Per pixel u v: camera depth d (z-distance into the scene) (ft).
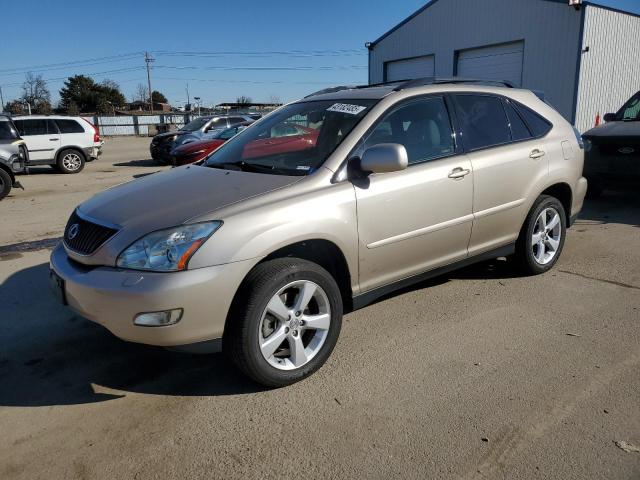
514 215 15.31
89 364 12.08
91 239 10.57
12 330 13.93
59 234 24.95
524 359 11.65
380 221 11.96
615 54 53.31
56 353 12.64
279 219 10.39
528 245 16.07
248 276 10.21
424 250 13.16
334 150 11.83
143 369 11.79
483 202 14.25
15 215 30.37
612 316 13.74
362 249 11.77
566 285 15.99
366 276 12.15
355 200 11.49
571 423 9.34
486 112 15.05
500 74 57.31
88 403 10.52
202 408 10.20
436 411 9.82
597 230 22.53
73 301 10.41
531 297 15.14
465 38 60.08
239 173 12.21
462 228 13.88
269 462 8.61
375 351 12.20
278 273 10.26
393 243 12.35
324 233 10.96
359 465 8.46
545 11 51.83
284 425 9.57
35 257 20.77
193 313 9.55
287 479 8.21
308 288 10.82
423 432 9.22
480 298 15.14
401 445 8.90
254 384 10.99
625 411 9.66
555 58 51.62
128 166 59.62
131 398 10.65
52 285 11.38
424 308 14.55
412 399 10.23
